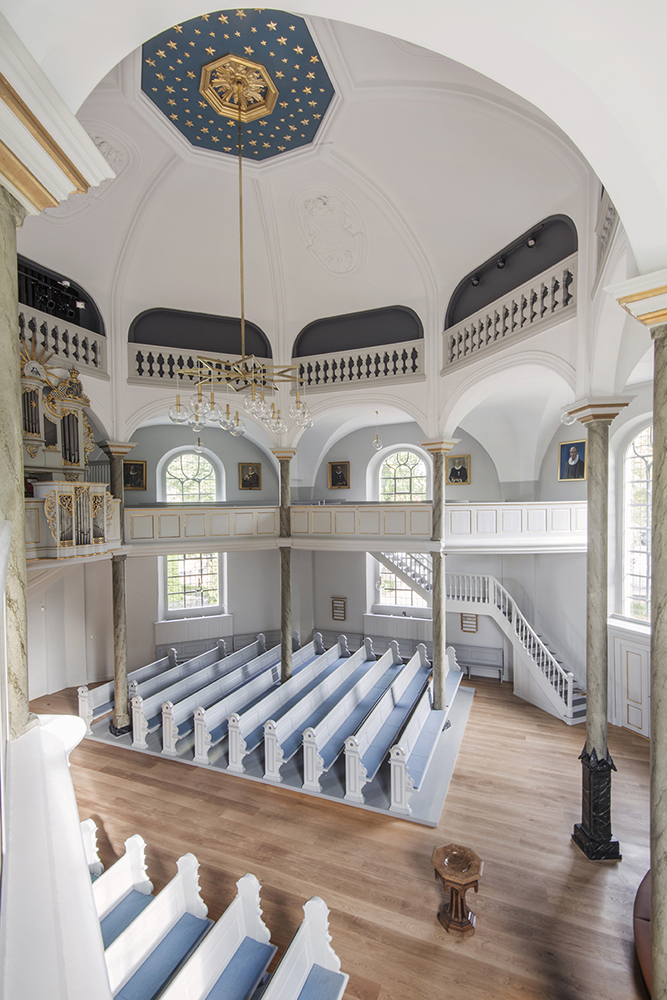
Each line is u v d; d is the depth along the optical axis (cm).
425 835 824
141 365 1236
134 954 499
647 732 1158
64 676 1504
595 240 724
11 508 240
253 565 1828
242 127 934
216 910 658
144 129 920
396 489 1831
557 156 769
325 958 505
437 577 1234
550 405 1377
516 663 1435
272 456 1859
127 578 1616
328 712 1079
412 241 1118
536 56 294
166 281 1222
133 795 940
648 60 279
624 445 1252
